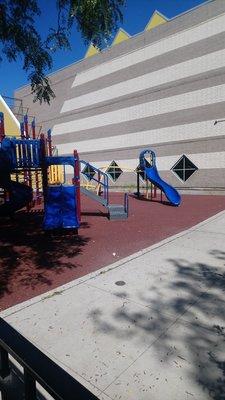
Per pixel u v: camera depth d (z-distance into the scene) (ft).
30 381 4.32
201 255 20.12
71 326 11.74
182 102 63.36
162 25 65.05
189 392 8.31
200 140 61.16
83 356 9.93
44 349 10.34
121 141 76.23
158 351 10.09
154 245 23.13
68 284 15.88
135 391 8.43
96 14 15.01
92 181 84.38
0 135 41.70
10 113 82.23
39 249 23.41
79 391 3.58
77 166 31.42
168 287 15.15
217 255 19.98
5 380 4.98
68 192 28.43
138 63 70.38
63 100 90.79
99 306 13.33
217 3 56.34
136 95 71.56
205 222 31.68
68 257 21.09
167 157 67.15
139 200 57.72
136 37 70.03
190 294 14.29
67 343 10.64
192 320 11.96
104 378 8.94
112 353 10.04
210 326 11.49
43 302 13.87
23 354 4.35
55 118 94.38
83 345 10.52
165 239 25.00
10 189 37.11
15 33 17.94
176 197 48.08
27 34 18.53
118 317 12.32
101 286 15.51
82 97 84.74
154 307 13.11
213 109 58.65
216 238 24.50
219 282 15.55
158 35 65.92
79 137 87.25
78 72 84.99
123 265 18.69
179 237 25.49
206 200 52.08
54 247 23.90
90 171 85.15
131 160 74.43
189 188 63.87
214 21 57.11
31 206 48.73
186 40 61.52
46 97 20.70
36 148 33.01
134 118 72.64
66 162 31.01
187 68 61.87
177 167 65.82
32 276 17.54
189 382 8.67
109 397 8.25
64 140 92.12
